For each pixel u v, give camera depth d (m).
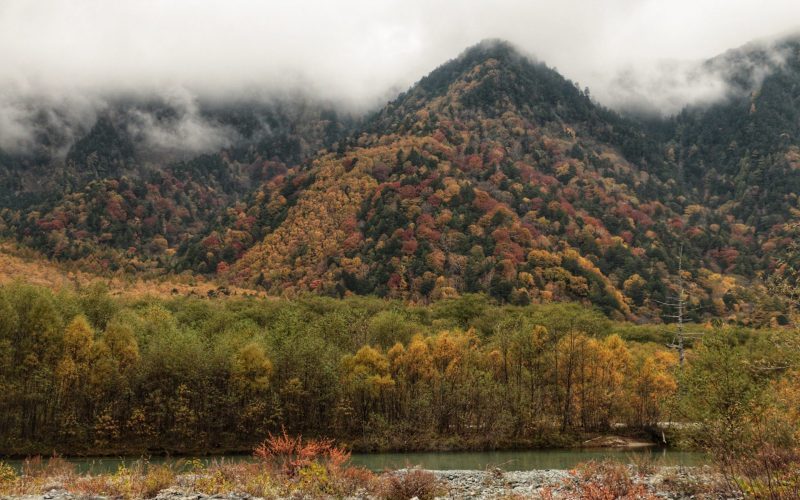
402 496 28.86
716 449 27.86
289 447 33.78
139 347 70.75
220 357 66.62
